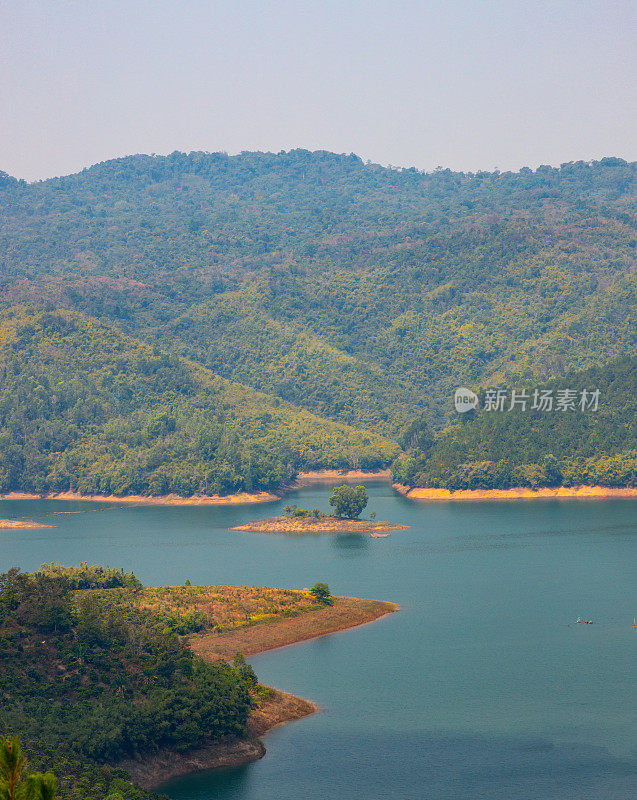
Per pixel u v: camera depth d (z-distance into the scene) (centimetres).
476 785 14438
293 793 14475
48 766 14000
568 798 13950
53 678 16938
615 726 16438
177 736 15800
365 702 17775
